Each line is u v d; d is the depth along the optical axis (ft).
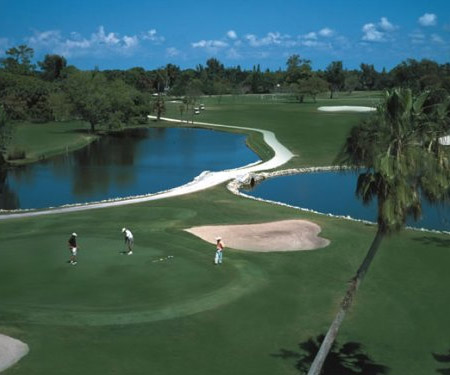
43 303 98.32
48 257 124.36
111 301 100.68
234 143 419.95
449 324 99.96
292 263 129.80
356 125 74.49
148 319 95.20
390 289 115.65
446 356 89.15
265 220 173.27
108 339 88.12
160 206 192.95
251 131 477.77
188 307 100.53
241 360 84.99
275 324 97.40
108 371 79.00
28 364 79.05
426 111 71.05
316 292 112.68
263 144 389.80
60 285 106.83
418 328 98.53
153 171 298.76
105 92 486.79
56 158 344.90
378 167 68.54
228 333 93.04
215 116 618.44
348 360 87.15
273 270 124.57
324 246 144.15
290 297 109.29
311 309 104.37
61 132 466.29
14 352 81.97
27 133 452.76
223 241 144.46
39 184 262.26
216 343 89.56
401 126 69.46
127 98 505.25
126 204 196.44
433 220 181.98
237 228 157.17
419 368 85.46
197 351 86.69
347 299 76.13
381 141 70.64
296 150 358.23
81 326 91.25
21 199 229.04
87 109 465.06
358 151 72.74
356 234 156.15
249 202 204.33
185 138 453.99
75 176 282.97
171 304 101.14
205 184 241.76
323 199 224.94
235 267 123.65
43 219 168.66
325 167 294.46
